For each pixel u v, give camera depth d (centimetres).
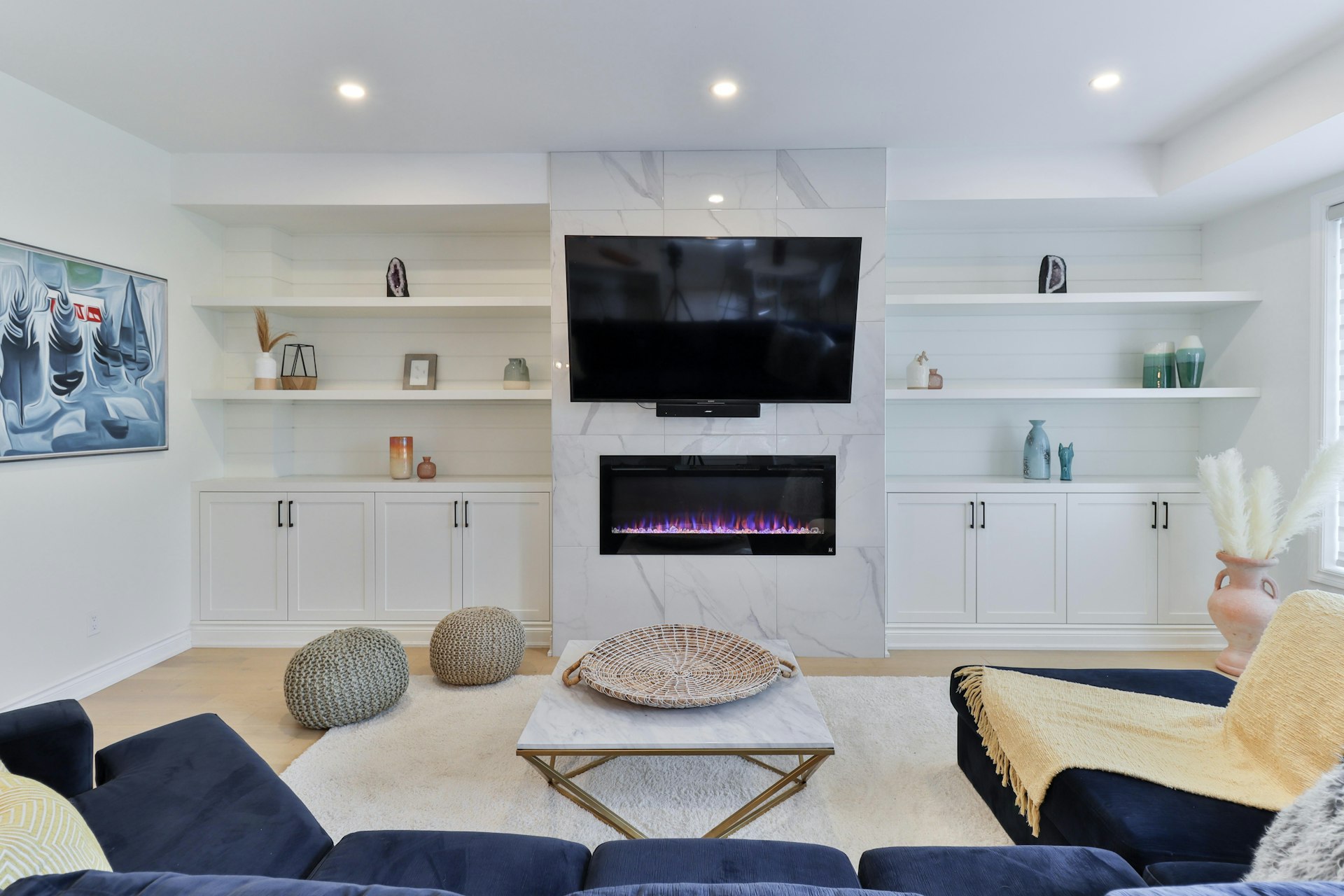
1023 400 411
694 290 339
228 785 153
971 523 369
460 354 423
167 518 358
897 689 312
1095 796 154
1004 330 413
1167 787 157
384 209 363
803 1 224
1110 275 407
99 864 81
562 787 202
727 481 360
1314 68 261
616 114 309
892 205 361
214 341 392
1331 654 158
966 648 370
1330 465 289
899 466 416
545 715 200
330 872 121
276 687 317
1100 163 347
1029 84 282
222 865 128
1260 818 145
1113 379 409
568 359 355
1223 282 383
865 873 123
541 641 374
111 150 321
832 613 359
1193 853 134
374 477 413
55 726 161
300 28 239
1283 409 343
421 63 263
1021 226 402
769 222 350
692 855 124
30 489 284
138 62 263
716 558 359
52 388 291
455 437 425
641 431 359
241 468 404
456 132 328
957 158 350
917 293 408
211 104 299
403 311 395
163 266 353
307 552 376
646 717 199
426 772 238
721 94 289
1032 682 213
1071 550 368
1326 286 317
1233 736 175
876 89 286
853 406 356
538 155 355
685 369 347
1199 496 365
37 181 286
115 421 323
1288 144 278
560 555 360
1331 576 312
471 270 418
